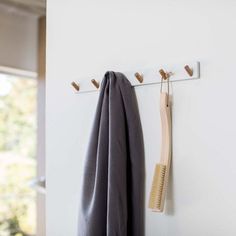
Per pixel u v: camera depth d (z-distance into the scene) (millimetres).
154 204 859
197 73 853
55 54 1239
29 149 2727
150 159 956
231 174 792
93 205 944
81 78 1139
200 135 850
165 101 892
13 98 2617
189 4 879
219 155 814
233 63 795
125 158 946
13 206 2600
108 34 1068
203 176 840
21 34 2170
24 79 2566
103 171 952
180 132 888
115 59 1045
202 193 841
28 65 2203
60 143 1204
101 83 1005
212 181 824
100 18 1095
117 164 923
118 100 958
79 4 1161
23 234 2623
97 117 987
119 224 906
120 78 980
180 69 886
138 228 945
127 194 962
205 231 832
